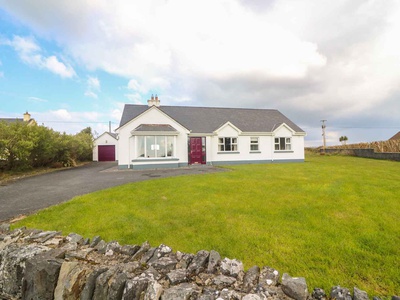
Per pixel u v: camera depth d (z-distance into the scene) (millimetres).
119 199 6215
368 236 3889
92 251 2668
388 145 23703
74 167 17656
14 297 2287
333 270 2943
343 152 29391
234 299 1734
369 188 7371
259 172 11562
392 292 2518
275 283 2047
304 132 20094
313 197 6395
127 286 1827
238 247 3607
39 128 14641
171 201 6066
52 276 2047
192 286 1915
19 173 12852
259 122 20969
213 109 22094
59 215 4922
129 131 15828
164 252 2615
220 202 5977
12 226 4285
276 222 4609
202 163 17797
